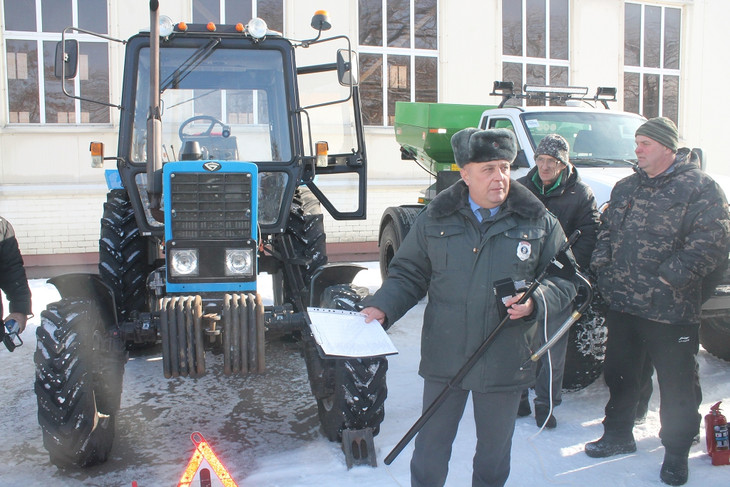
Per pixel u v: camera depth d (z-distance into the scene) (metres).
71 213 9.33
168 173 3.46
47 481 3.25
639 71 12.34
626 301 3.29
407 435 2.55
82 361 3.18
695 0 12.33
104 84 9.63
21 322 3.46
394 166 10.84
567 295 2.54
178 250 3.46
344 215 4.80
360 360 3.40
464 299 2.52
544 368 3.70
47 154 9.36
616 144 5.61
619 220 3.38
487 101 11.26
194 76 4.30
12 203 9.12
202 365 3.22
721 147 12.72
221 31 4.35
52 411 3.10
